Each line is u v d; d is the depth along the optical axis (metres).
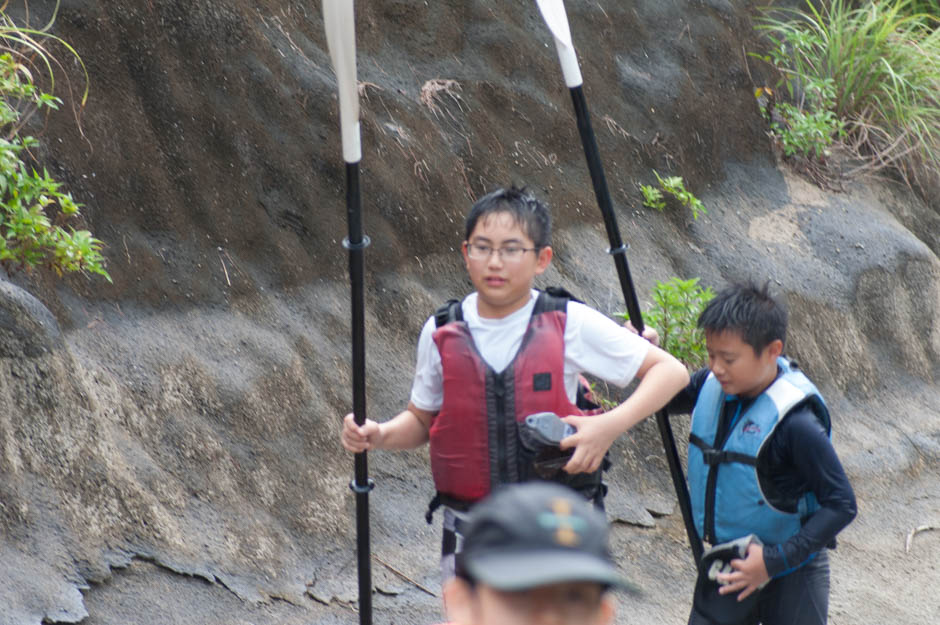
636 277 20.19
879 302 22.89
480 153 19.48
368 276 16.84
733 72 24.70
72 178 14.36
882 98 26.48
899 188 26.05
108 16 15.66
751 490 9.35
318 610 12.52
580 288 19.25
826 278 22.47
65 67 14.88
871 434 20.80
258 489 13.42
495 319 8.62
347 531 13.87
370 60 19.36
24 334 11.63
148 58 15.82
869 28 27.23
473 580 3.78
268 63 17.28
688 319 17.64
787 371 9.65
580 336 8.59
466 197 18.84
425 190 18.11
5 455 11.25
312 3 19.14
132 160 15.09
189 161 15.67
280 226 16.33
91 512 11.63
